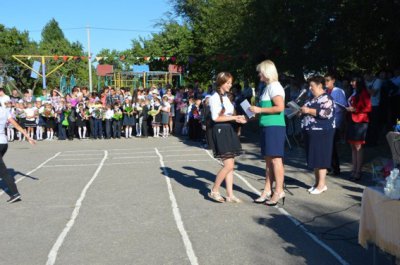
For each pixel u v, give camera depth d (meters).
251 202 6.79
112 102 18.36
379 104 11.52
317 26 13.39
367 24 13.47
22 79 44.81
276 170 6.46
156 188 7.87
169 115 17.80
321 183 7.22
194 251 4.79
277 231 5.40
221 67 19.86
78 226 5.74
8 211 6.55
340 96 8.37
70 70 50.41
